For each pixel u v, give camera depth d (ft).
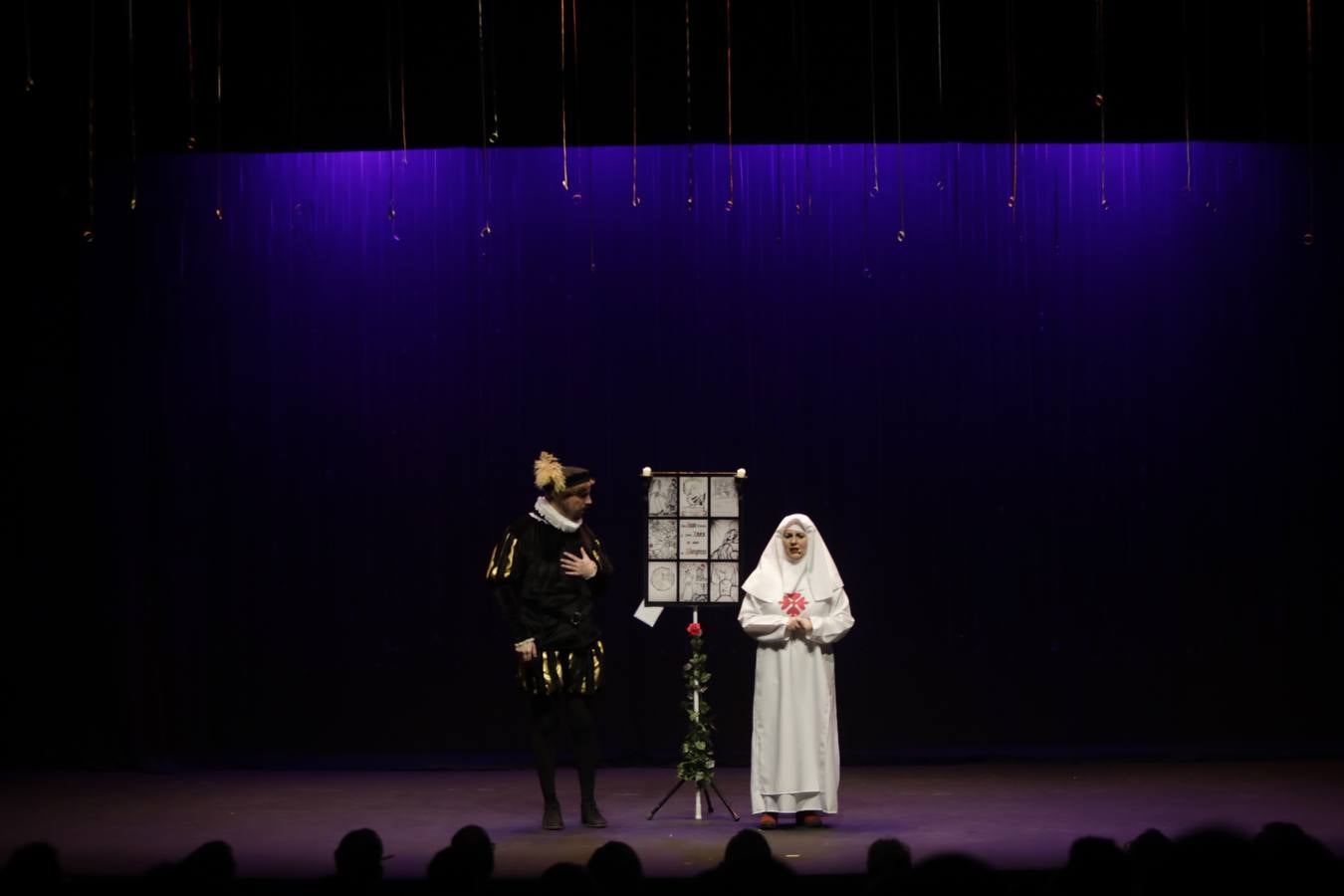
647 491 27.07
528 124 32.76
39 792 29.99
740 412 33.50
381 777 31.81
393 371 33.76
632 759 33.01
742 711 33.30
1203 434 33.68
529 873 21.27
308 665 33.63
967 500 33.53
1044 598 33.45
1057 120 32.86
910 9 32.27
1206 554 33.58
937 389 33.53
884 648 33.40
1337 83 32.63
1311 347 33.76
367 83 32.73
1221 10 32.24
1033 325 33.60
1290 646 33.53
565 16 32.42
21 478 33.58
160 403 33.71
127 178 33.47
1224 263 33.76
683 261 33.53
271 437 33.76
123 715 33.24
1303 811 26.32
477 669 33.53
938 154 33.47
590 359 33.58
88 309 33.53
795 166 33.47
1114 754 32.76
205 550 33.68
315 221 33.83
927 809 26.91
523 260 33.71
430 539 33.68
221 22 32.48
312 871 21.67
